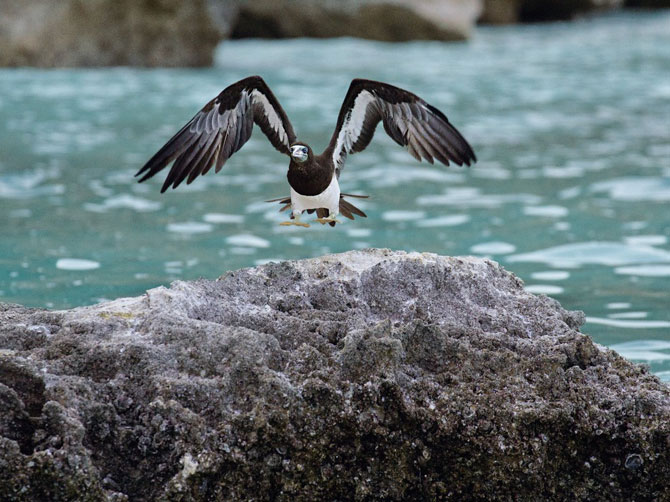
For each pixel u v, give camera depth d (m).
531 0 59.28
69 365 7.82
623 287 13.77
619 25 56.56
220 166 9.91
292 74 35.84
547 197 19.02
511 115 28.09
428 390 7.82
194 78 34.22
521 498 7.79
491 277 9.79
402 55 42.91
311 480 7.59
